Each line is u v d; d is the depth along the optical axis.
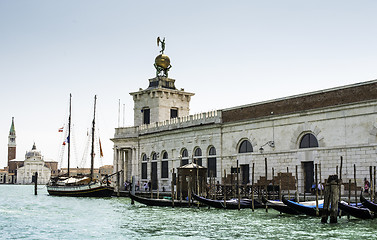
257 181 49.28
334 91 42.84
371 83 39.97
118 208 48.25
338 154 41.91
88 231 31.42
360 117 40.53
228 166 53.41
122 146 74.56
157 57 76.69
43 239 28.56
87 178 74.50
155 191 65.38
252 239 27.27
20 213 43.88
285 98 47.31
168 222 34.72
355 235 27.88
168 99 74.38
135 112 76.69
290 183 45.88
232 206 41.31
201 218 36.47
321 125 43.59
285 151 46.59
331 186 32.16
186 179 48.75
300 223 32.78
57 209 48.16
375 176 37.62
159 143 66.50
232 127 53.16
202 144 57.28
